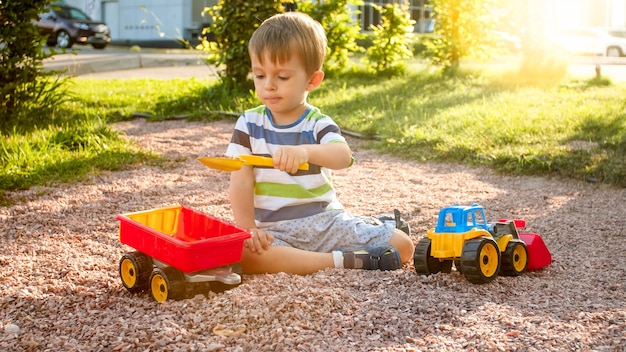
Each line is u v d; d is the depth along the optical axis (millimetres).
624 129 6719
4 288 3039
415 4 32625
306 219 3238
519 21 11734
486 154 6184
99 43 23641
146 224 3232
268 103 3152
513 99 8844
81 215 4434
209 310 2604
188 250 2693
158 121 8500
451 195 5129
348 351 2303
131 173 5707
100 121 7238
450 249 3049
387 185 5473
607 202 4902
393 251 3189
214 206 4758
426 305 2705
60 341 2439
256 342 2387
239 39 9898
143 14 32812
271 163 2846
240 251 2883
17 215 4402
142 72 15500
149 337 2420
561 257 3611
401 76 12320
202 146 6965
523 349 2332
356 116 8219
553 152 5953
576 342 2391
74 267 3359
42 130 6703
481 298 2850
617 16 27484
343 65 12352
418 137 6824
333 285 2912
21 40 7395
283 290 2781
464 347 2348
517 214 4602
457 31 12289
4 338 2488
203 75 14727
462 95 9500
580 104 8328
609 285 3109
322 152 3027
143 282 2938
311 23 3186
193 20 31641
